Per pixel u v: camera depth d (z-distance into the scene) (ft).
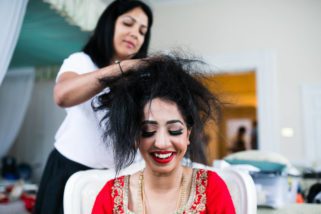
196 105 2.16
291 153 10.66
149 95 2.06
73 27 8.25
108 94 2.32
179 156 2.09
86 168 3.16
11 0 5.31
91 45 3.51
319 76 10.67
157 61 2.20
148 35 3.84
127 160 2.19
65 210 2.53
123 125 2.09
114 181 2.30
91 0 7.59
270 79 11.05
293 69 10.93
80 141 3.18
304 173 8.14
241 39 11.55
